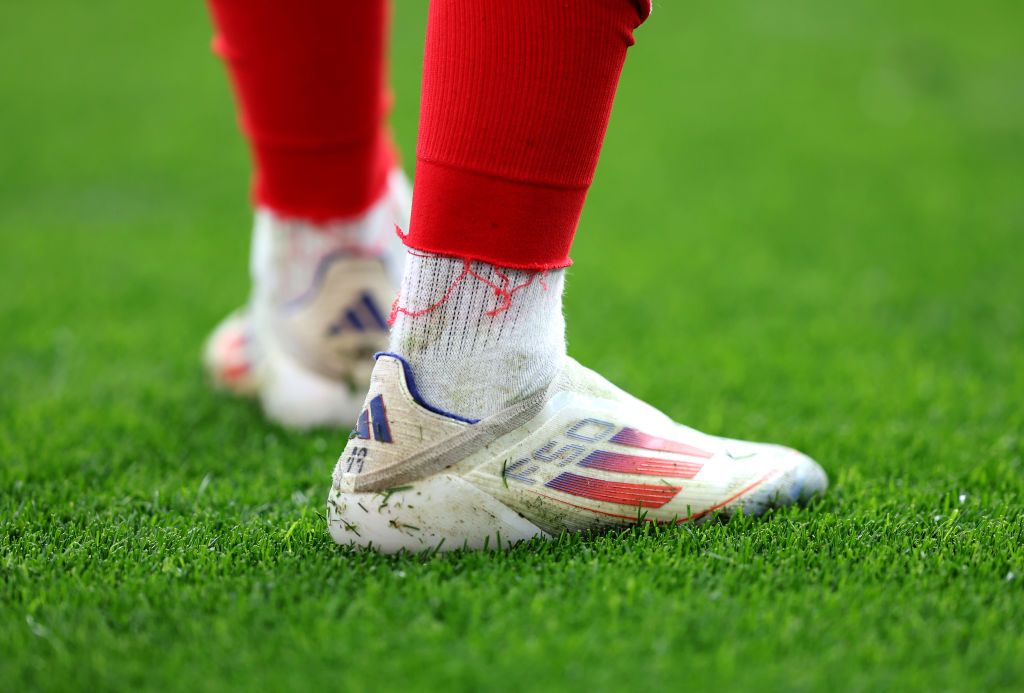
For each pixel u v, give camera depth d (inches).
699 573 188.7
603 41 175.0
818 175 801.6
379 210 298.5
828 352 390.0
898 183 765.3
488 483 199.5
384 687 150.1
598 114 181.9
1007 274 507.5
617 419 213.6
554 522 206.8
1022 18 1540.4
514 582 185.2
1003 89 1125.1
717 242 604.4
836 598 174.9
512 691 148.9
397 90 1091.9
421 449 195.2
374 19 264.1
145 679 153.3
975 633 164.1
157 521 228.4
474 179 179.8
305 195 287.4
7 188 740.7
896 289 483.8
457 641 162.7
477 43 173.5
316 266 297.4
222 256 571.8
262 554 200.5
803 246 587.2
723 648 157.9
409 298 190.5
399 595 180.9
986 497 232.2
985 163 828.6
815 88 1159.0
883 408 316.8
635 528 211.6
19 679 153.6
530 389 199.3
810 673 152.5
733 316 447.8
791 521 214.4
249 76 269.6
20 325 425.4
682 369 368.5
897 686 149.9
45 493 241.6
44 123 970.1
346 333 300.8
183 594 179.8
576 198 188.4
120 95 1099.3
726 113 1053.2
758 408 323.6
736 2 1699.1
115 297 478.0
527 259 187.8
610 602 172.1
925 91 1127.6
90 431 299.0
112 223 649.0
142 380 357.4
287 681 151.7
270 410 315.9
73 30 1461.6
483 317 190.1
